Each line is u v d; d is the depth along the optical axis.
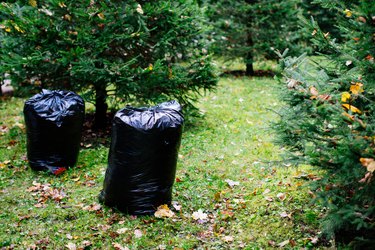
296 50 10.91
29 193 4.53
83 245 3.54
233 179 4.78
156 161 3.89
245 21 11.27
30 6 5.96
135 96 6.44
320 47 3.71
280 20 11.09
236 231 3.75
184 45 6.65
